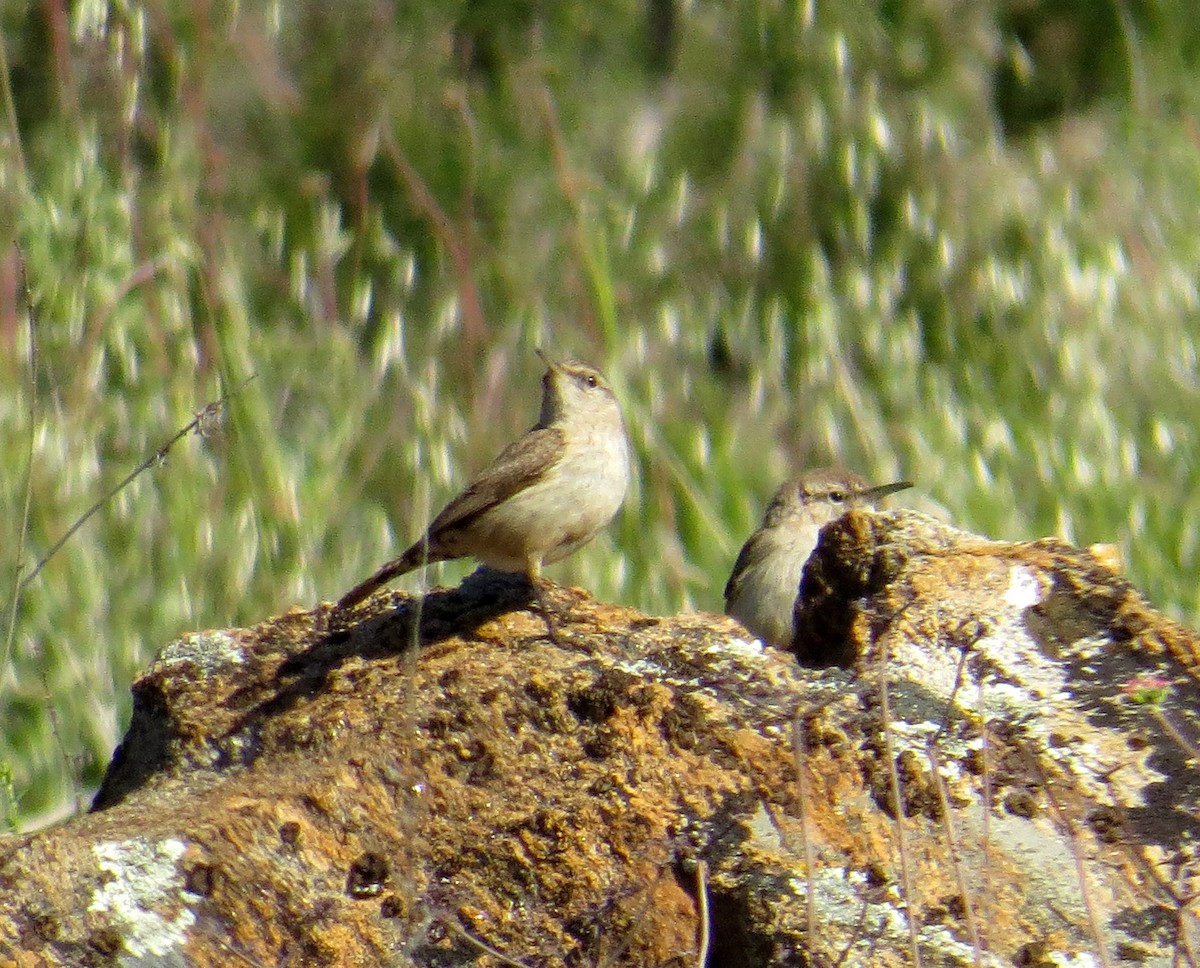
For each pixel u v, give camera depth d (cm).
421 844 630
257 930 607
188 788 688
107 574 1239
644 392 1495
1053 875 609
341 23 1680
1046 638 723
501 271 1566
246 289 1469
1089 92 1703
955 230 1555
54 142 1366
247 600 1246
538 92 1655
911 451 1458
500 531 935
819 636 802
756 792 637
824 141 1568
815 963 570
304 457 1348
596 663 702
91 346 1284
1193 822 627
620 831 627
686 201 1595
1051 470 1444
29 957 582
